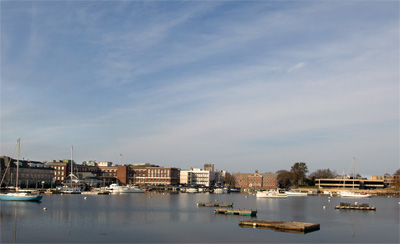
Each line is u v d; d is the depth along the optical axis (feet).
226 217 305.73
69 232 228.84
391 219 315.37
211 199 591.37
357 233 237.86
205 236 219.00
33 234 220.84
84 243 199.41
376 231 247.29
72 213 326.44
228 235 221.46
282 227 240.94
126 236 218.38
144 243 200.54
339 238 219.61
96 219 287.69
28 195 467.11
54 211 340.80
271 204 497.46
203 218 297.74
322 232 236.22
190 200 540.52
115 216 308.60
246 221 260.42
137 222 273.33
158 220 284.61
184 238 213.87
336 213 366.43
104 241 204.95
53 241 203.00
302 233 230.27
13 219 280.92
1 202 435.53
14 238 209.36
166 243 200.95
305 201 588.91
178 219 290.97
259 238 214.28
